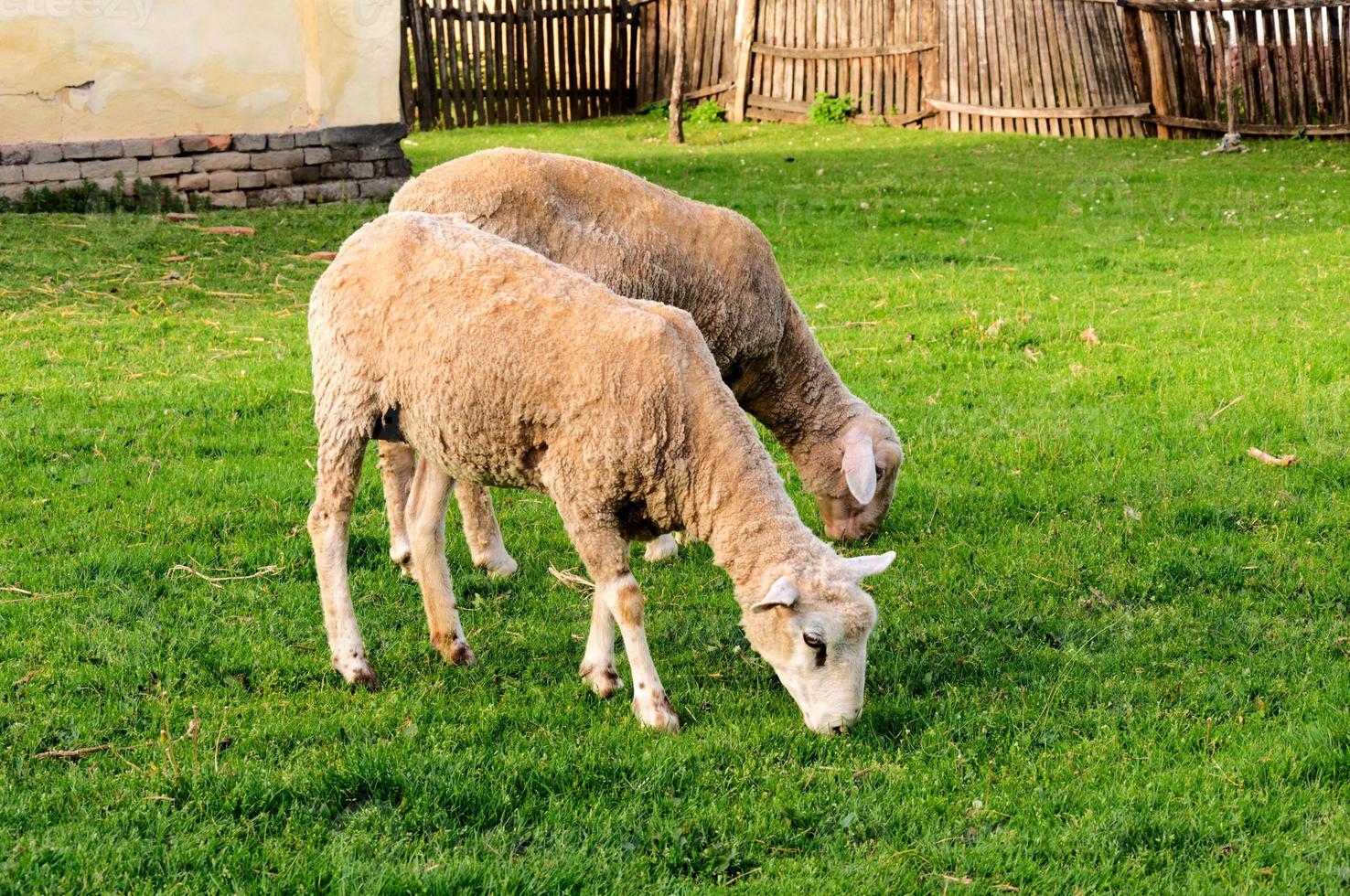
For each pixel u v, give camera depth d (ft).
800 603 15.21
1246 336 32.81
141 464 24.20
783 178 55.26
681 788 14.34
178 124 44.75
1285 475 24.11
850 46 73.36
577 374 15.26
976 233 46.11
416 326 15.80
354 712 15.70
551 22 75.97
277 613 18.63
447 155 59.67
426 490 17.47
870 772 14.73
